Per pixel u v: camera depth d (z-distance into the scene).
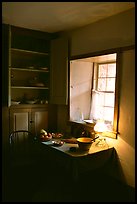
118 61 2.69
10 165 3.09
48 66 3.74
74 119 3.55
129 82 2.58
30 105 3.46
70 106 3.49
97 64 3.57
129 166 2.61
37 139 3.16
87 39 3.16
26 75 3.75
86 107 3.65
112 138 2.81
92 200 2.41
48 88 3.74
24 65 3.70
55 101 3.64
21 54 3.66
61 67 3.50
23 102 3.57
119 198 2.46
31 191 2.60
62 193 2.56
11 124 3.26
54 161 2.82
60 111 3.76
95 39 3.03
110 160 2.83
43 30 3.50
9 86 3.12
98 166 2.59
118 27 2.69
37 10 2.59
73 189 2.62
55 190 2.62
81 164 2.35
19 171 3.14
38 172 3.12
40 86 3.65
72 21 3.00
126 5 2.44
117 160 2.76
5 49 3.17
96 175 2.96
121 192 2.60
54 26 3.26
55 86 3.63
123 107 2.67
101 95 3.42
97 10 2.59
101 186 2.73
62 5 2.43
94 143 2.86
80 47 3.29
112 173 2.83
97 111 3.51
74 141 2.85
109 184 2.78
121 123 2.70
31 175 3.02
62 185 2.75
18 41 3.61
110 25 2.80
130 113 2.58
